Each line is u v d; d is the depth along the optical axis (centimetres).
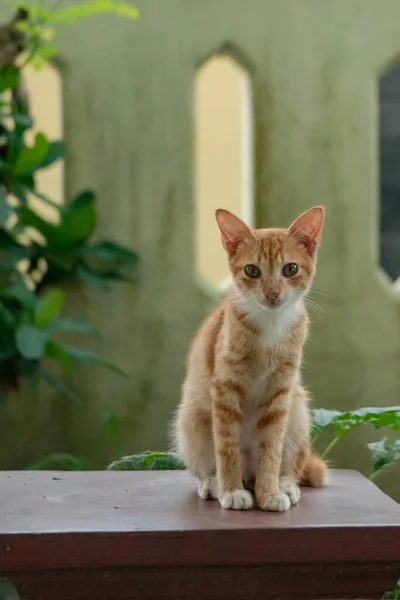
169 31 527
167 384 535
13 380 510
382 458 405
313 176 533
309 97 532
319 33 530
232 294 340
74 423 533
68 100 526
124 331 534
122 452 533
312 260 344
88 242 527
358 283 537
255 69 530
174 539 271
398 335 539
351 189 534
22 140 507
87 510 299
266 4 529
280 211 533
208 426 339
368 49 532
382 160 621
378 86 594
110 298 533
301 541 274
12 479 354
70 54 524
